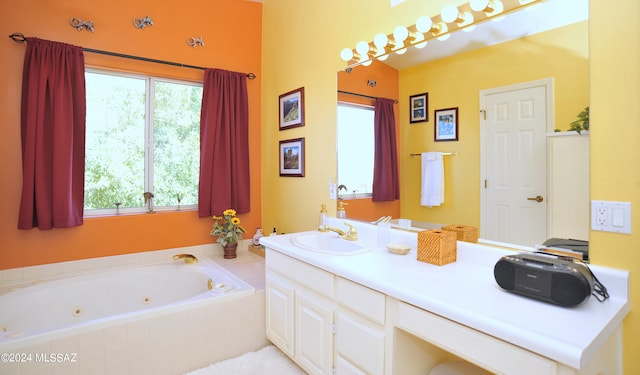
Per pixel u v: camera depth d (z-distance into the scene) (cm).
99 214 280
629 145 124
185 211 314
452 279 146
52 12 254
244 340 235
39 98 244
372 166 228
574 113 138
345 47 248
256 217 355
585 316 110
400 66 209
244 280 262
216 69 316
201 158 312
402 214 210
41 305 228
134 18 285
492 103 166
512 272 129
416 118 201
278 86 325
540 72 148
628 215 125
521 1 153
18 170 247
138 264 286
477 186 173
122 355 193
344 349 166
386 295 144
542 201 149
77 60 258
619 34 126
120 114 287
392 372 142
